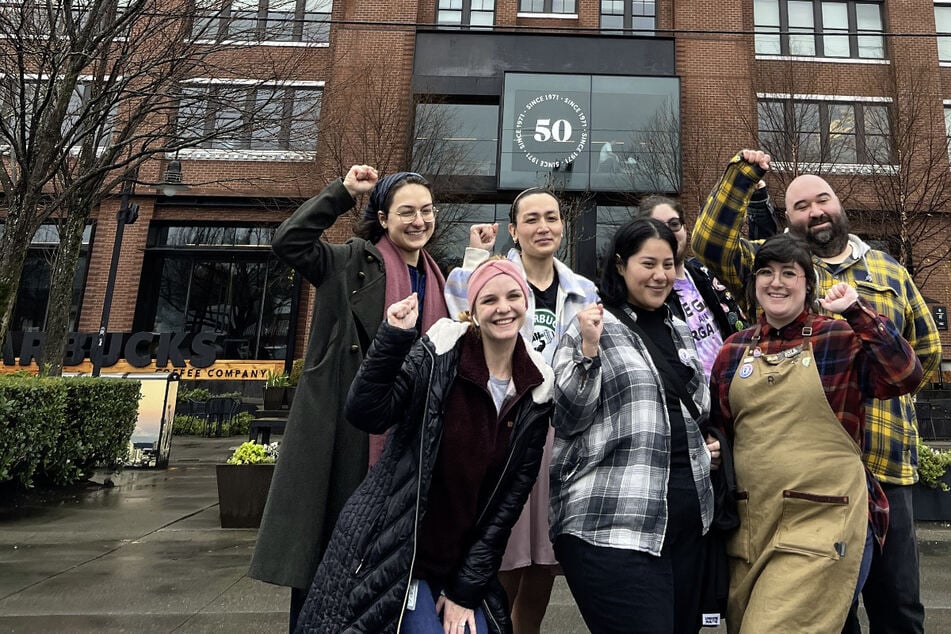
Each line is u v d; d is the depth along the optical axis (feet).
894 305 8.33
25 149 24.29
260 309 55.98
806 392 6.64
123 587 12.83
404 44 51.55
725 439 7.13
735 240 9.37
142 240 53.52
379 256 8.20
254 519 18.29
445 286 8.85
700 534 6.75
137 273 53.06
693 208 45.96
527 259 9.41
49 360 33.60
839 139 46.98
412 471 6.11
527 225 9.23
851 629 7.30
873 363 6.54
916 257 41.55
